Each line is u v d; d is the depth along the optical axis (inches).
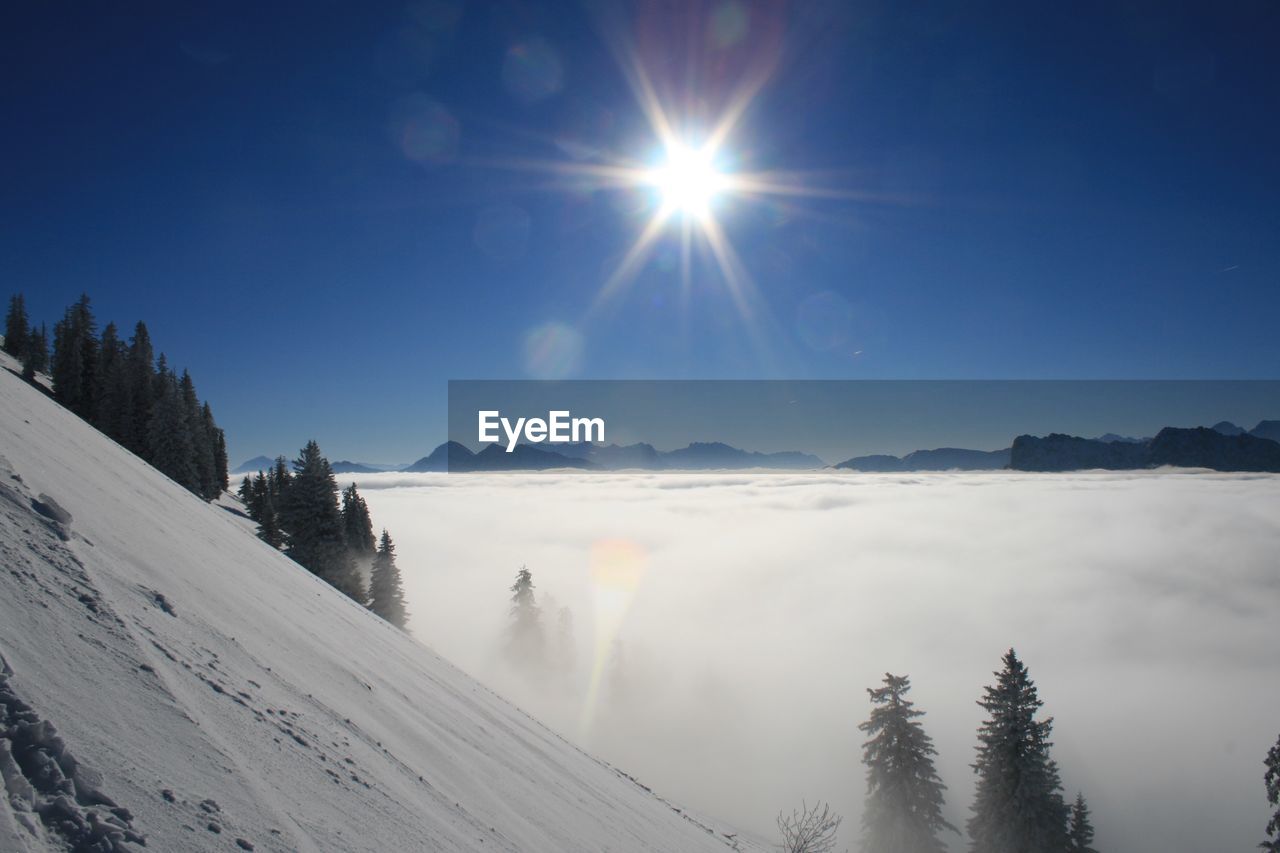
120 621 187.3
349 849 153.3
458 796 252.4
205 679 191.6
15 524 207.3
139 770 129.8
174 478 1791.3
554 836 280.2
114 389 1935.3
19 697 125.0
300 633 335.3
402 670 421.1
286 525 1322.6
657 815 469.1
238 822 133.5
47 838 99.4
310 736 205.9
